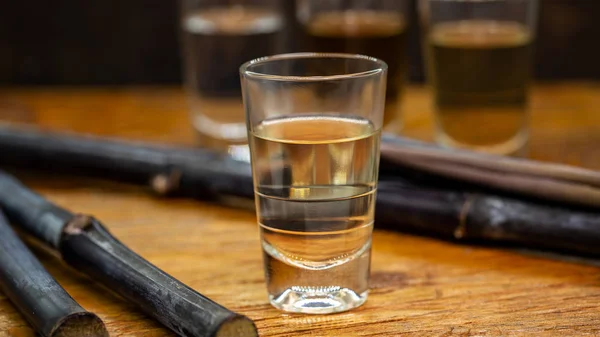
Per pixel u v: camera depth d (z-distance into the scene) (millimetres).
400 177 524
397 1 617
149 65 847
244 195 550
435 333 441
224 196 560
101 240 474
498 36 591
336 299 455
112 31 834
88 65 845
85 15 829
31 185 596
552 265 494
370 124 446
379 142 453
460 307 460
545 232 489
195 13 649
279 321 450
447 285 478
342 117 448
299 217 446
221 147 633
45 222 491
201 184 562
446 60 601
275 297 459
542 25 831
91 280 484
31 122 684
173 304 427
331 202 444
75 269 484
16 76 846
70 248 477
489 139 605
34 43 836
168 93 763
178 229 538
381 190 522
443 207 507
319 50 624
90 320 420
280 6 659
